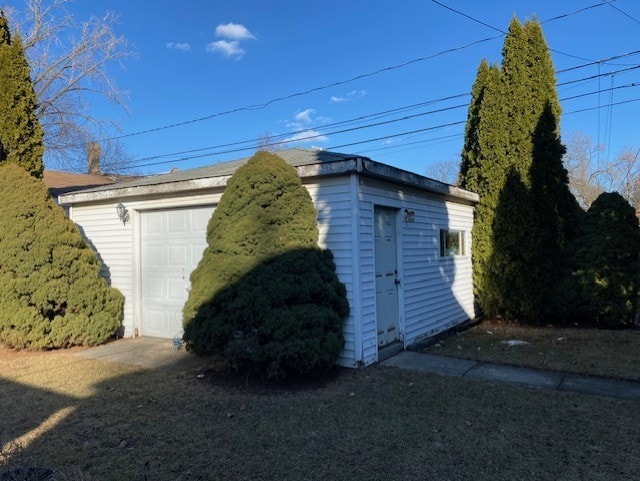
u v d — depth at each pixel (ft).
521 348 24.90
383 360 22.39
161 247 28.40
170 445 13.03
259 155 20.70
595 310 30.71
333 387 18.13
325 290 19.51
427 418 14.83
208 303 19.63
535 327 32.01
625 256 30.45
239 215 20.30
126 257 29.53
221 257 20.38
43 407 16.21
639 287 30.37
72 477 10.95
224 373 20.01
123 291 29.63
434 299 29.04
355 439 13.29
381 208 23.99
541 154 32.86
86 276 26.14
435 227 29.68
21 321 24.07
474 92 37.60
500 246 33.42
